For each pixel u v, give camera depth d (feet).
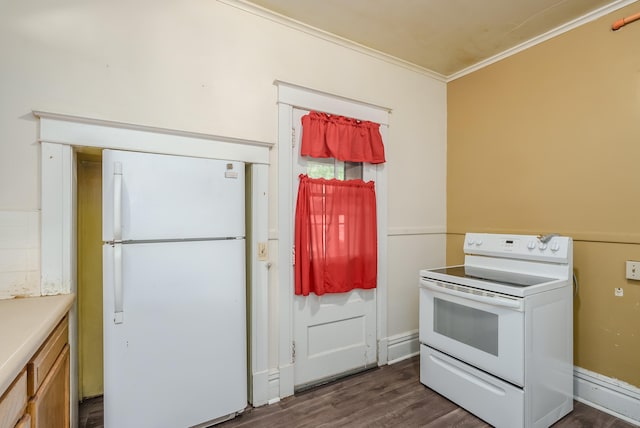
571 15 6.91
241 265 6.15
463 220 9.53
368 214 8.13
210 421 5.93
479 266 8.11
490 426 5.99
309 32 7.41
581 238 6.98
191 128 6.07
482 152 9.03
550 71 7.55
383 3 6.53
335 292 7.61
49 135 4.90
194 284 5.64
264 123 6.85
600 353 6.68
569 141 7.22
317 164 7.65
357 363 8.16
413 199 9.30
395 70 8.92
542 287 5.83
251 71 6.71
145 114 5.69
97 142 5.19
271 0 6.48
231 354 6.02
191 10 6.11
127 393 5.08
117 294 4.96
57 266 4.99
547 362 5.92
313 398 6.94
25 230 4.85
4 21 4.81
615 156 6.52
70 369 5.02
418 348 9.34
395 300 8.92
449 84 9.92
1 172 4.75
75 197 5.47
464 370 6.51
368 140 8.11
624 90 6.41
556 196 7.45
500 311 5.83
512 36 7.75
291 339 7.11
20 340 3.13
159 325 5.33
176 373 5.48
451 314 6.79
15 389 2.98
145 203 5.23
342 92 7.92
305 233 7.21
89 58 5.29
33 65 4.95
